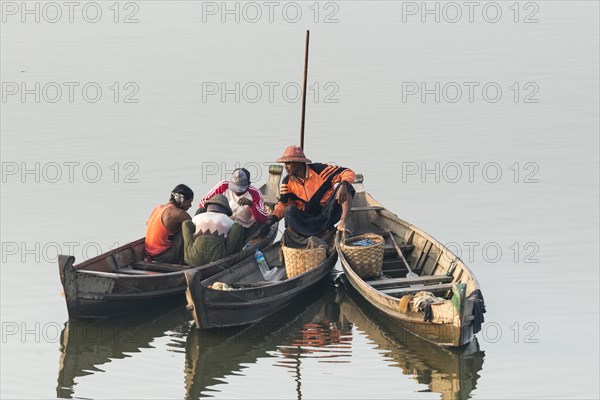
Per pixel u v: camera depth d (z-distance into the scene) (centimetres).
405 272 2053
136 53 3738
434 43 3847
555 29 4053
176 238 2025
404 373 1653
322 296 2027
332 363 1700
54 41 3928
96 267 1942
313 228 2116
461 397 1564
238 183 2091
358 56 3669
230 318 1828
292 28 4100
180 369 1689
